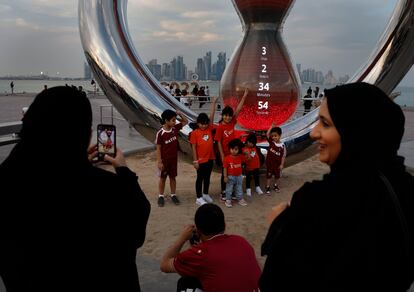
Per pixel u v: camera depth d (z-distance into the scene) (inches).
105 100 1272.1
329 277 41.2
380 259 41.0
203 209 99.3
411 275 44.8
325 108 46.8
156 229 187.8
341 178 44.2
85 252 56.7
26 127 57.1
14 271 56.9
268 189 251.8
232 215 209.6
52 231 55.6
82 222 56.3
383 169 45.0
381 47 228.2
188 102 716.0
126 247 60.7
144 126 233.9
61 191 55.9
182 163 341.4
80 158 58.5
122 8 231.1
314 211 43.5
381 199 42.7
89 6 221.8
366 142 43.4
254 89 269.6
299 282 42.8
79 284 57.0
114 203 58.3
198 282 96.8
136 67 230.7
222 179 238.2
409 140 462.6
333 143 45.8
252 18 265.9
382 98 44.4
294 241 44.1
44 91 59.3
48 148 56.1
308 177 296.4
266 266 46.8
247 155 238.1
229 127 237.9
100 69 221.8
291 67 275.6
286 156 254.4
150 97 228.2
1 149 361.1
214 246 94.9
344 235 41.7
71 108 56.9
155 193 250.1
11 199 55.8
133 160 350.3
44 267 56.2
